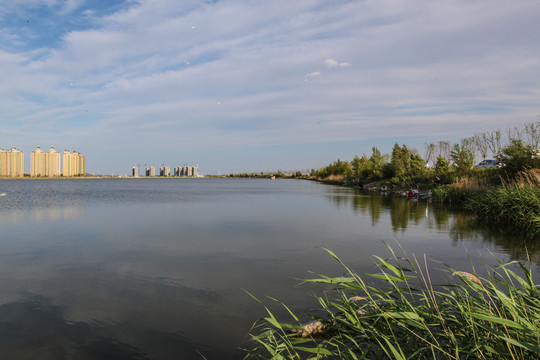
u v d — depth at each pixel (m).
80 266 6.75
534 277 5.69
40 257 7.48
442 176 31.28
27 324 4.17
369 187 42.19
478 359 2.50
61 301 4.91
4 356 3.43
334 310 4.38
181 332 3.94
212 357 3.39
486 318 2.23
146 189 47.88
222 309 4.58
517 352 2.46
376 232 10.57
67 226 11.96
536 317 2.63
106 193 36.03
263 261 7.08
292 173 144.50
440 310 3.44
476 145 31.00
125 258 7.38
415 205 19.83
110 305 4.75
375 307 3.32
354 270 6.35
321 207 18.83
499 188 14.38
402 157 41.94
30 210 17.52
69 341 3.74
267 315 4.37
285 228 11.44
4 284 5.66
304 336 3.76
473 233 10.27
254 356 3.40
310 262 6.98
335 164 76.19
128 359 3.37
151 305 4.74
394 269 3.27
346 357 2.79
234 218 14.18
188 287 5.48
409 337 3.03
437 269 6.30
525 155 19.41
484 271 6.14
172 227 11.70
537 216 11.30
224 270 6.42
